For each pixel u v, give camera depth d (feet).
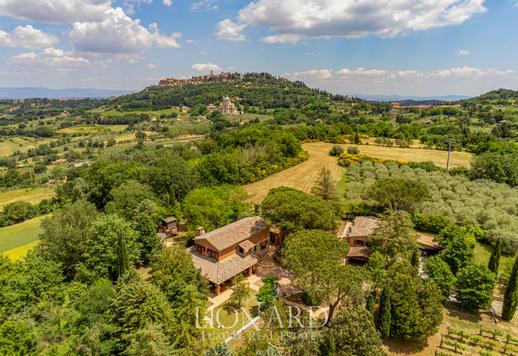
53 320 97.50
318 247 118.11
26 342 82.64
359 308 98.53
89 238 141.90
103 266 135.23
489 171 257.96
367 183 253.44
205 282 124.67
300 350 91.15
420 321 102.78
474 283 121.08
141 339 85.15
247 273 147.33
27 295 112.78
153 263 131.95
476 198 216.95
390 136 453.58
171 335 96.53
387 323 104.78
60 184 368.89
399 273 114.21
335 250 120.88
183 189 228.22
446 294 127.03
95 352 90.79
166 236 187.11
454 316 121.29
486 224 180.34
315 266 110.52
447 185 242.17
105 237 140.05
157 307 97.45
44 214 295.89
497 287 137.80
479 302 119.44
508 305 117.19
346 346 89.40
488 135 395.55
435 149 380.58
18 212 282.56
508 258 159.53
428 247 160.45
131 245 146.92
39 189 408.26
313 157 365.40
